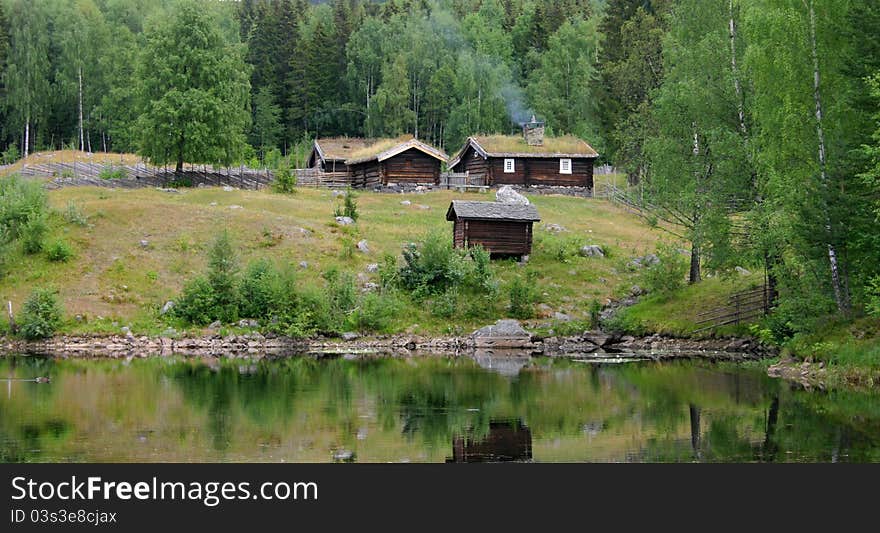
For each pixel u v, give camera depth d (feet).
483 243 211.20
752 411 98.68
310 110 443.73
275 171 300.81
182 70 277.85
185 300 181.68
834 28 133.28
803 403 103.50
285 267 187.62
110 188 257.75
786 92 134.51
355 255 207.82
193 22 280.51
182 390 116.47
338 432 88.33
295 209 240.94
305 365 147.74
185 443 82.94
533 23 538.88
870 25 127.54
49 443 82.84
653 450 79.71
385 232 227.61
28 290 185.06
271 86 453.58
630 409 101.04
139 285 190.19
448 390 116.78
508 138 305.12
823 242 126.82
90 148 397.39
